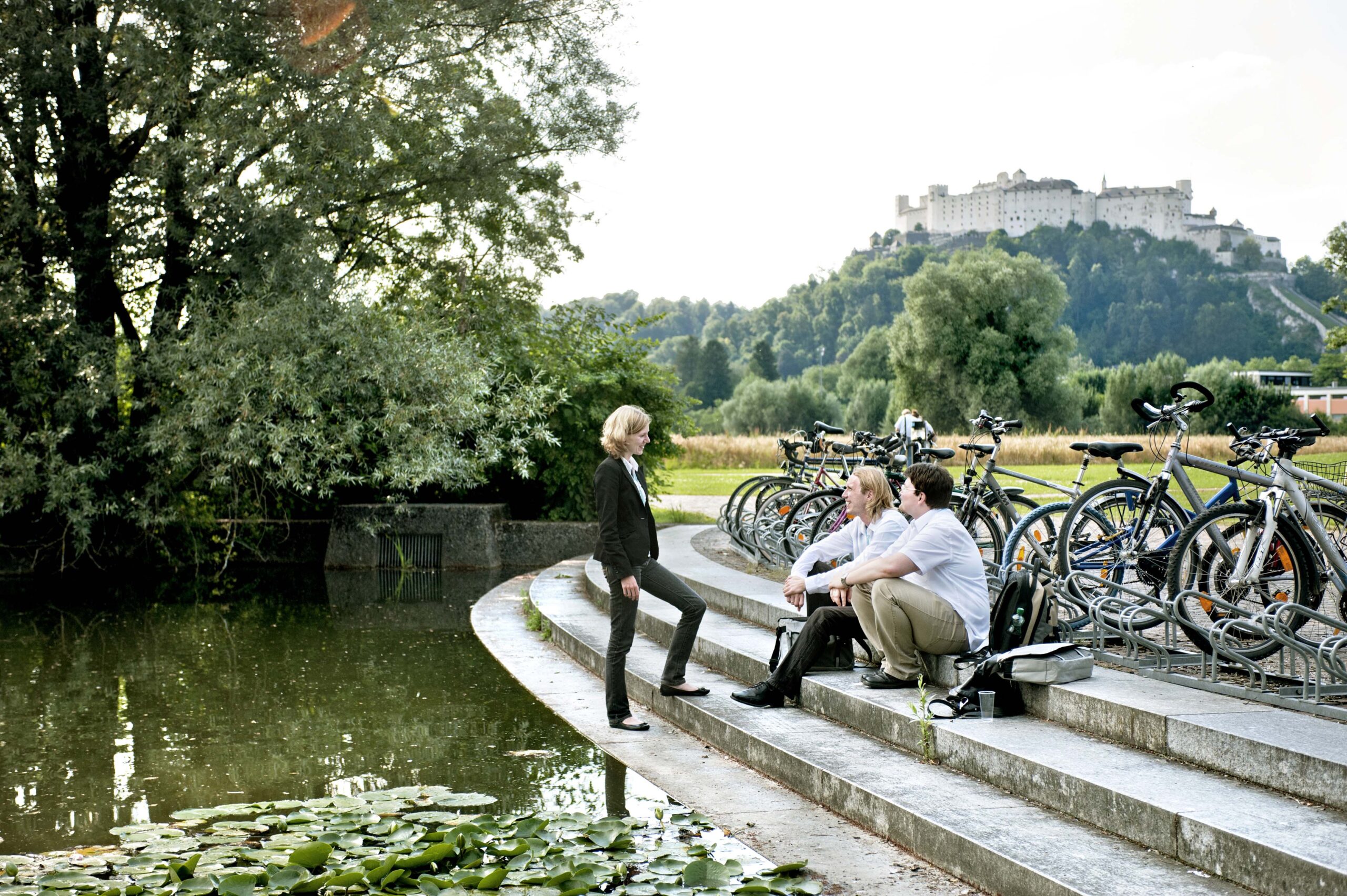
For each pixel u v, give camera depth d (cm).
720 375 14500
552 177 1755
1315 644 496
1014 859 360
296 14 1376
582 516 1709
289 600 1216
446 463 1446
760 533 1049
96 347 1428
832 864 403
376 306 1533
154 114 1391
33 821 473
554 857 400
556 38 1675
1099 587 632
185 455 1404
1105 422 7250
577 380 1677
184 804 496
